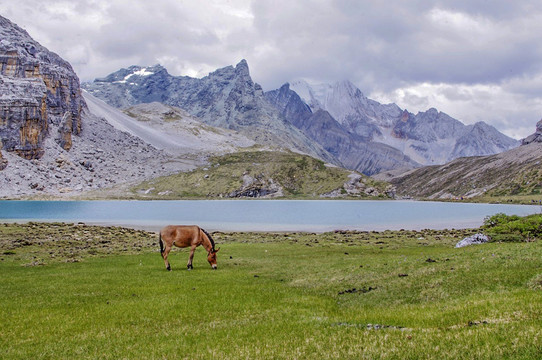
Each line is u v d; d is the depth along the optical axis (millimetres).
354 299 21641
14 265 35469
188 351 13008
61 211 139375
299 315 17922
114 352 13406
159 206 183250
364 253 42781
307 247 50281
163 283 26812
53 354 13531
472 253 27906
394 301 20219
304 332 14492
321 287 24906
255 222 105062
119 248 49969
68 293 23766
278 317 17641
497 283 19812
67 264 36250
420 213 145375
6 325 17234
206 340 14234
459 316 14828
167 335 15234
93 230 71312
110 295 23156
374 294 21844
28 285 26172
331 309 19641
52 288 25172
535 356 9961
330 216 129625
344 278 26406
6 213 127875
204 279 28484
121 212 140625
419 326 14250
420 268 25391
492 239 43875
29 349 14070
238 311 19344
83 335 15734
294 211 157875
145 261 38688
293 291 24281
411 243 53875
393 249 46562
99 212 138375
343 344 12367
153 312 19172
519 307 14547
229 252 45906
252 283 27219
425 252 41375
